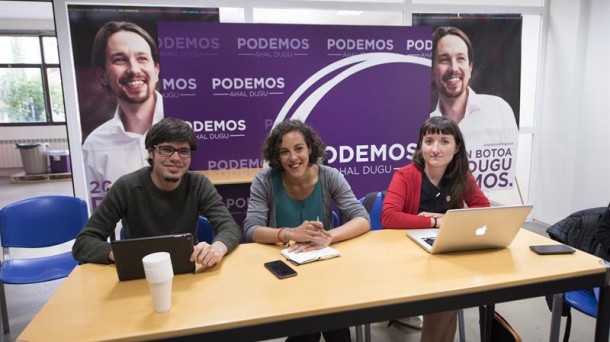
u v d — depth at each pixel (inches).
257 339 41.0
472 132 147.7
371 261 55.5
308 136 67.5
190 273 51.9
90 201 123.0
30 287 111.7
